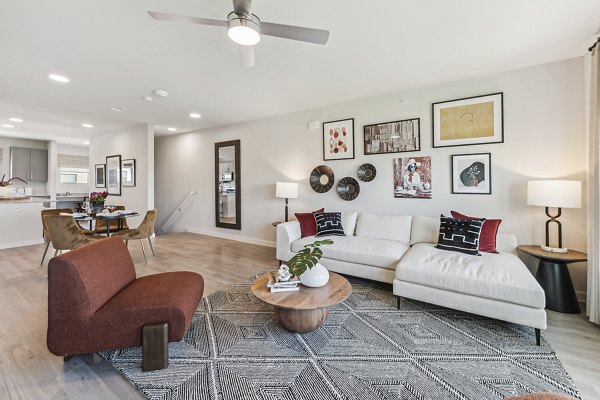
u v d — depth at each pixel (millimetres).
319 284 2150
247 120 5223
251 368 1700
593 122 2293
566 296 2402
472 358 1788
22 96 3768
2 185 5371
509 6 1924
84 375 1635
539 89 2852
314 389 1525
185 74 3061
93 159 6980
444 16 2037
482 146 3158
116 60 2709
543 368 1684
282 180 4867
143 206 5703
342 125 4156
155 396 1479
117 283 1958
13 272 3445
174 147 6715
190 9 1950
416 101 3551
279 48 2496
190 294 1938
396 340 1997
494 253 2621
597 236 2213
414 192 3596
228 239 5676
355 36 2305
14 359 1760
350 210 4113
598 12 1983
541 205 2533
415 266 2404
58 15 1986
